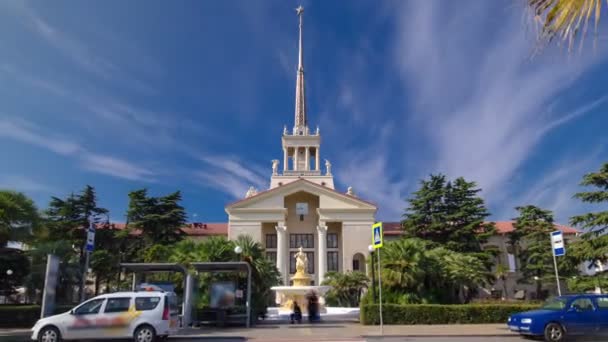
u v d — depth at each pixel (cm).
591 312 1464
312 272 5006
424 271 2325
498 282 4947
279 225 4797
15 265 2809
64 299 3000
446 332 1711
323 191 4922
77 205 4462
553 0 306
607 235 2530
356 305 3819
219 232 5419
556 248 1848
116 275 4341
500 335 1623
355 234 4788
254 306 2341
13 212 2797
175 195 4747
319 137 6297
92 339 1493
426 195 4656
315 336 1628
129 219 4694
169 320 1451
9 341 1516
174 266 2072
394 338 1561
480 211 4453
